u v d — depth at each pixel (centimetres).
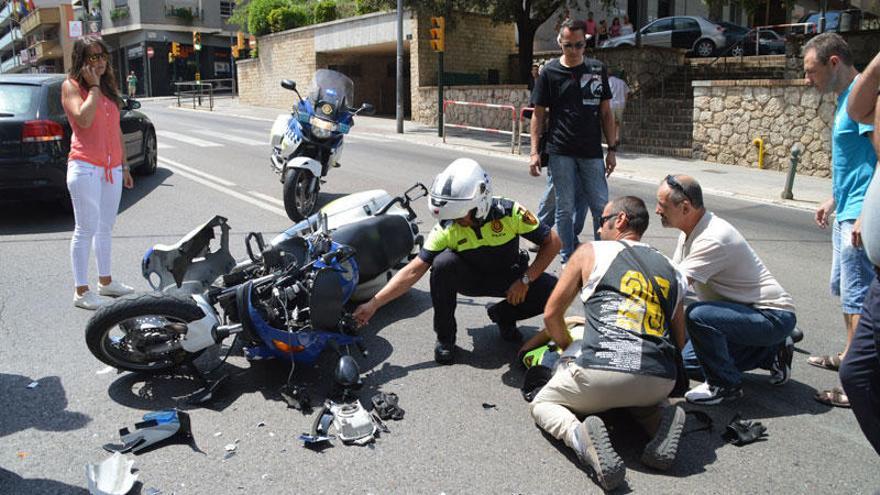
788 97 1370
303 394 391
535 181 1168
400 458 340
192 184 1052
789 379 433
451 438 359
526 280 436
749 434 360
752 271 395
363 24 2602
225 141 1656
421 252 441
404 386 418
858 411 284
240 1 3984
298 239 452
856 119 347
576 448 322
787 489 319
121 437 349
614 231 377
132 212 859
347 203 550
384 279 541
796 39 1755
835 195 411
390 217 546
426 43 2369
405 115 2762
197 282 481
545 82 611
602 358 331
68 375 422
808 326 528
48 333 484
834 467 337
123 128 1005
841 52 390
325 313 400
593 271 353
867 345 277
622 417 378
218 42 5034
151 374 421
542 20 2077
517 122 1989
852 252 396
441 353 447
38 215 838
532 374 394
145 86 4872
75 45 510
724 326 383
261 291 404
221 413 380
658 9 2967
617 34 2497
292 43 3025
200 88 3512
